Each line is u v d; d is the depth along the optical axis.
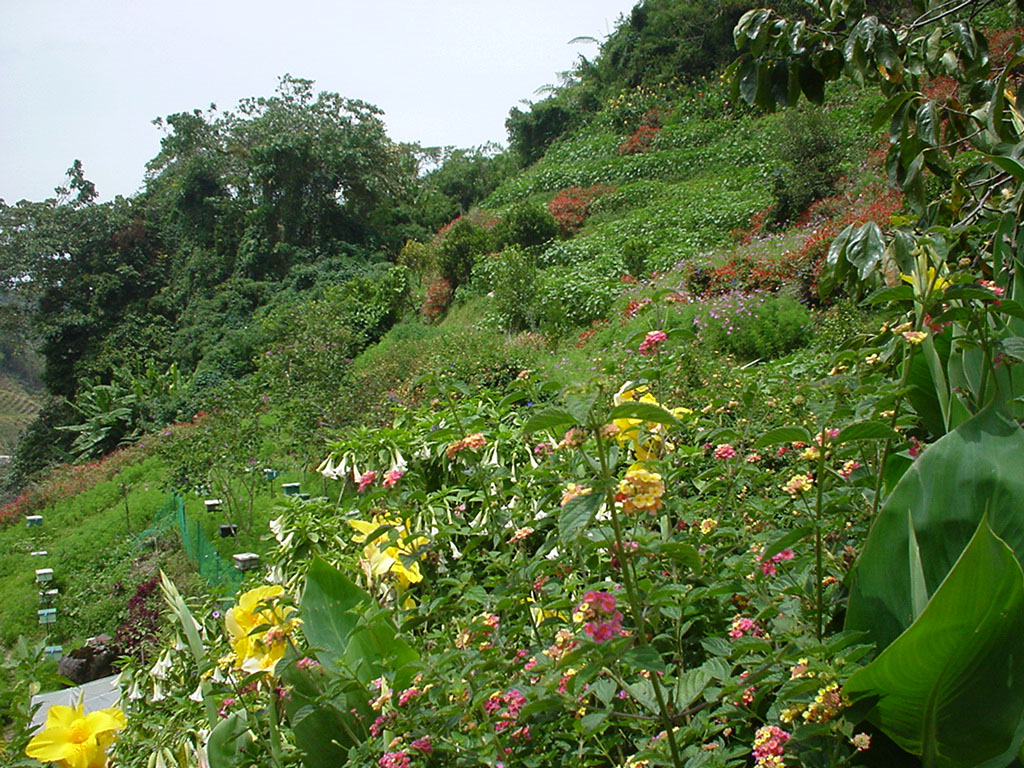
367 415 10.44
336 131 34.50
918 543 1.63
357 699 1.89
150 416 22.73
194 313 30.98
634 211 22.17
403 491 2.33
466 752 1.50
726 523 2.11
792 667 1.46
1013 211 2.34
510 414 3.63
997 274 2.34
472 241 21.48
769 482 2.49
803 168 16.05
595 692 1.53
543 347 12.99
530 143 40.06
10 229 34.62
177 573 8.34
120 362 30.58
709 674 1.46
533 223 21.45
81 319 33.66
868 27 2.80
